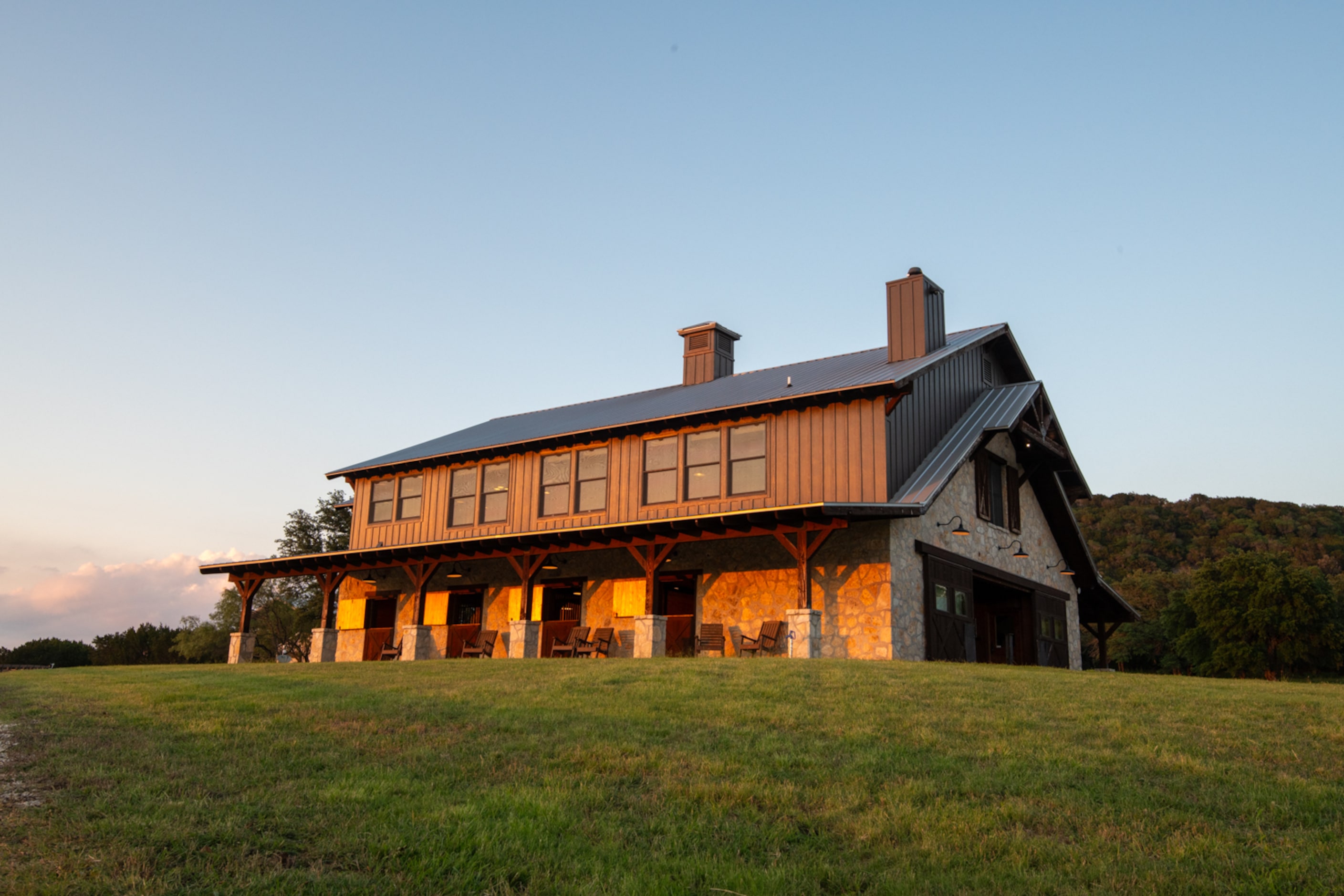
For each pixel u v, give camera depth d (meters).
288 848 5.24
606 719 9.08
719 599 19.31
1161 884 4.89
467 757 7.48
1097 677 13.33
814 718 9.12
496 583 23.09
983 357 23.55
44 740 8.12
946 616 18.69
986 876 5.01
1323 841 5.55
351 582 25.97
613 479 21.77
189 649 45.06
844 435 18.55
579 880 4.93
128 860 4.85
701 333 26.59
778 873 5.00
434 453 25.06
